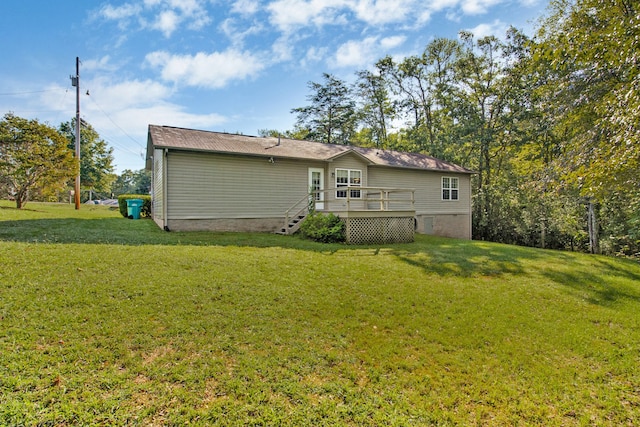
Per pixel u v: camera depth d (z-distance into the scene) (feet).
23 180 47.96
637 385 10.98
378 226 36.01
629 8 20.15
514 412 9.25
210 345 11.28
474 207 70.90
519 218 62.59
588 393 10.38
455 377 10.71
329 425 8.14
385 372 10.71
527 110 62.39
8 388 8.26
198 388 9.11
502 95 68.28
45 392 8.29
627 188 20.42
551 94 37.86
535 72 54.85
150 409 8.13
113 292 14.51
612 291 20.80
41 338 10.61
